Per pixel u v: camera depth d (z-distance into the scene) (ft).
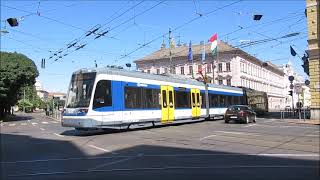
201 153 52.70
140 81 91.25
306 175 36.24
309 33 133.39
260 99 183.11
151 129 92.79
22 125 146.41
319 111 131.75
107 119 80.79
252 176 35.88
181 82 109.81
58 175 38.14
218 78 319.47
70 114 80.02
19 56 219.82
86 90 79.56
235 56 315.58
